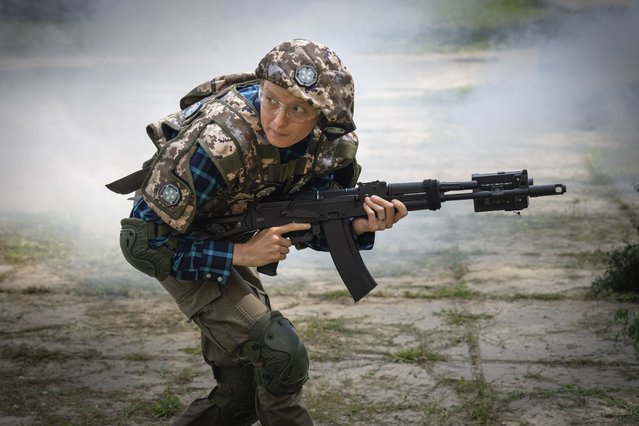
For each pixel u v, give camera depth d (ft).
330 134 10.17
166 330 17.13
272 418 10.73
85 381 14.66
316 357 15.53
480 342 16.14
